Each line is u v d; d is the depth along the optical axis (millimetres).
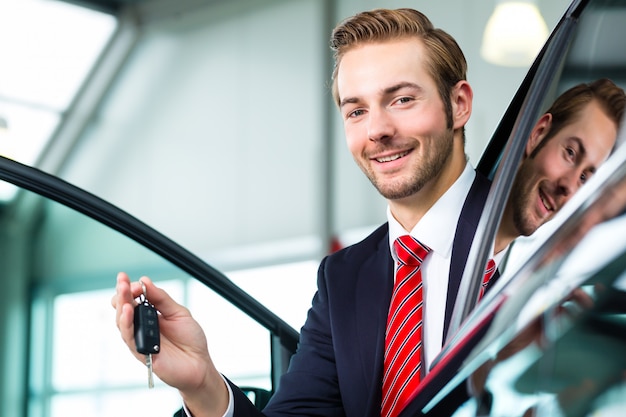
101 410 5727
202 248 8969
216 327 2016
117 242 6887
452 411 857
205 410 1248
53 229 7211
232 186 8898
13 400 7152
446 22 7492
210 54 9141
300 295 8359
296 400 1479
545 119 1027
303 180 8461
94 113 9570
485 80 7203
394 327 1370
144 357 1172
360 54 1406
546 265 794
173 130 9266
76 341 6820
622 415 688
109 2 9484
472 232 1373
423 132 1372
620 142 894
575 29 1054
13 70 9336
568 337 743
